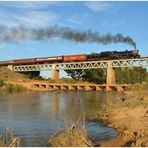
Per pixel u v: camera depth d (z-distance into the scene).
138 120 29.27
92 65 142.62
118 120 31.95
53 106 54.34
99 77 149.62
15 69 166.38
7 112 45.12
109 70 134.88
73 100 68.31
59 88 131.25
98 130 29.11
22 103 60.88
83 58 142.00
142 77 146.88
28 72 166.50
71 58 147.00
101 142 24.17
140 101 39.78
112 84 123.88
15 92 104.94
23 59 162.62
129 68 146.62
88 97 78.31
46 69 158.00
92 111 43.81
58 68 154.62
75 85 129.50
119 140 24.34
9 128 31.27
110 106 42.50
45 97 80.06
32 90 117.69
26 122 35.12
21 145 23.25
